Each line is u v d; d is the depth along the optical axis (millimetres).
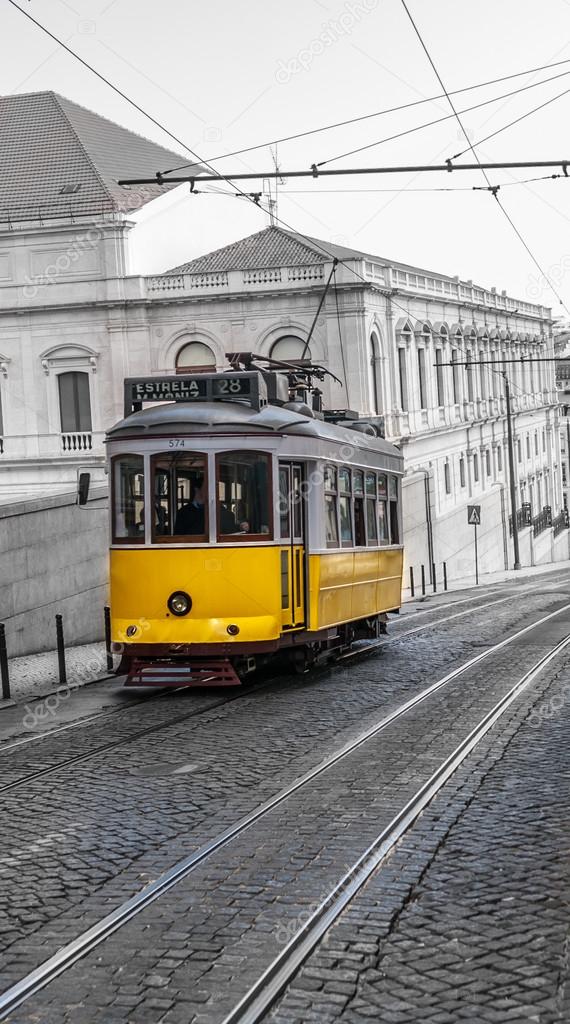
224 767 11367
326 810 9523
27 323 47969
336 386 45531
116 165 50562
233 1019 5570
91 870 8062
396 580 22875
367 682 17391
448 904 7141
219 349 46562
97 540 25141
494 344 66688
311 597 17141
